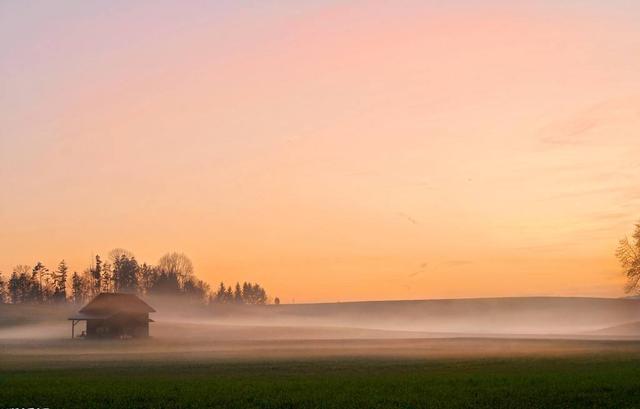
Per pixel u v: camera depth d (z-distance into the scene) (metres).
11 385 43.34
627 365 54.47
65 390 40.59
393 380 44.84
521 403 34.97
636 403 34.69
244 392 39.34
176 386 42.22
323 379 45.88
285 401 35.84
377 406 34.31
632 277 100.56
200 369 55.28
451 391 39.31
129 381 45.28
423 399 36.34
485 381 43.72
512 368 53.03
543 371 49.91
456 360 63.31
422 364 58.69
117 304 120.69
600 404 34.56
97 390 40.47
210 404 35.34
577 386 40.62
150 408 34.34
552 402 35.25
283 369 54.81
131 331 118.69
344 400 36.19
